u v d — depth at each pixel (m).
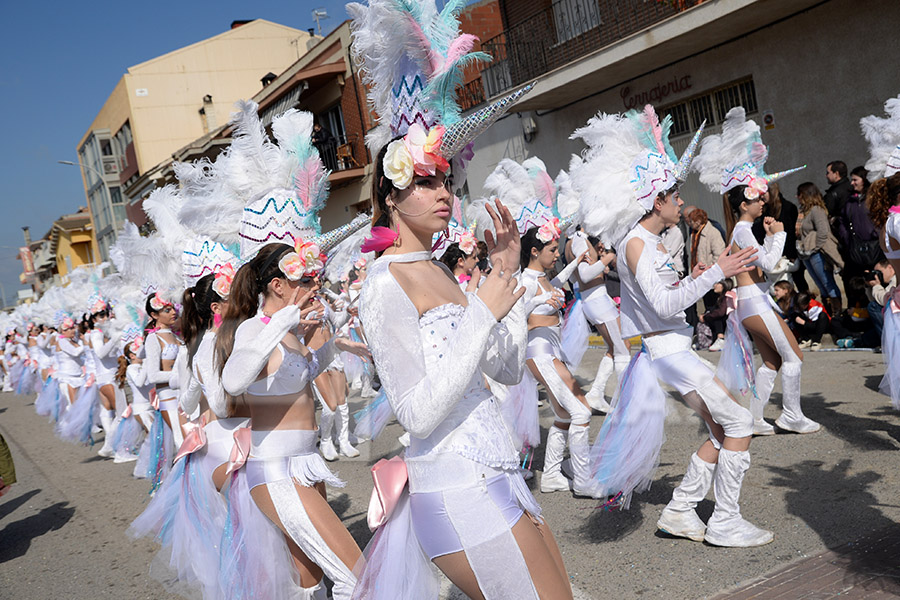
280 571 3.23
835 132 9.75
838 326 8.13
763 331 5.36
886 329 4.85
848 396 6.30
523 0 14.50
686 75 11.52
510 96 2.21
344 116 18.97
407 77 2.48
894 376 4.78
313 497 3.21
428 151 2.28
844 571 3.37
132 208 36.72
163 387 6.32
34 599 4.88
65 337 11.30
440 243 4.79
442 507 2.26
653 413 4.04
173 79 34.75
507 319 2.61
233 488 3.35
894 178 4.67
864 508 4.07
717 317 9.09
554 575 2.27
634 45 10.86
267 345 3.11
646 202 4.00
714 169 5.58
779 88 10.30
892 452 4.86
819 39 9.69
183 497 3.99
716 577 3.56
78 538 6.19
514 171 6.66
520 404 5.20
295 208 3.92
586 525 4.49
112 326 8.58
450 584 3.64
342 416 7.02
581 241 6.49
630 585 3.62
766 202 5.40
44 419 14.70
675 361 3.92
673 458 5.46
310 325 3.41
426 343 2.29
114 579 5.08
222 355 3.43
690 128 11.83
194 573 3.96
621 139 4.15
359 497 5.70
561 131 13.98
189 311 4.08
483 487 2.25
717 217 11.64
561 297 5.14
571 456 5.08
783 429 5.64
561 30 13.76
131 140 35.56
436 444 2.28
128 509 6.90
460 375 2.12
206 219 4.41
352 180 18.48
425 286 2.36
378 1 2.40
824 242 8.26
